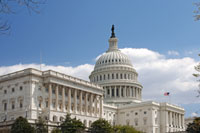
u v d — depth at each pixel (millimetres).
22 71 131625
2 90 136750
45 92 132500
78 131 113000
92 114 153125
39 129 104312
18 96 129750
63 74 139750
